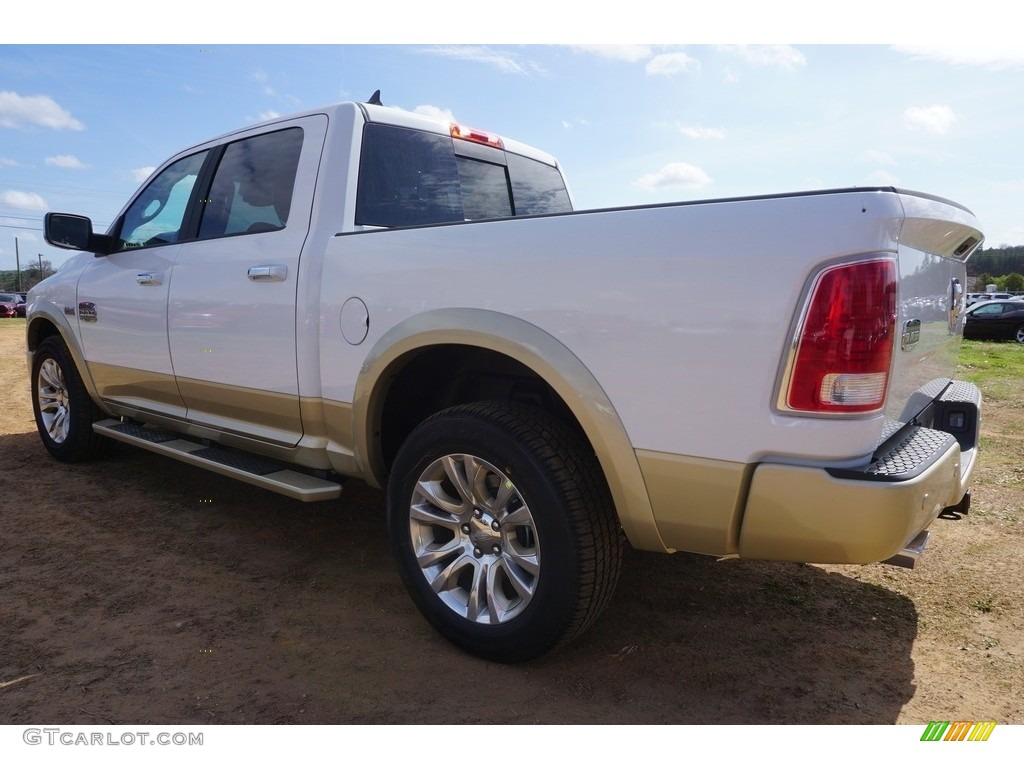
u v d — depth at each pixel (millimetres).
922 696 2283
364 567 3221
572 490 2184
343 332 2762
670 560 3344
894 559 2172
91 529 3598
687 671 2408
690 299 1947
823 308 1782
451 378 2896
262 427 3254
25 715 2109
